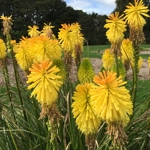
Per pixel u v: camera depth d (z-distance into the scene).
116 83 0.27
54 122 0.32
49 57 0.42
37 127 0.49
